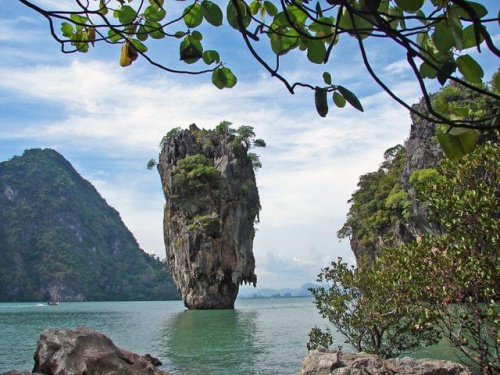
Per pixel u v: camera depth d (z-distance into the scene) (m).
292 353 19.94
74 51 1.74
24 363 19.31
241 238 69.56
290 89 1.40
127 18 1.67
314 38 1.37
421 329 11.17
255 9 1.88
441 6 1.23
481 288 9.09
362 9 1.36
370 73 1.25
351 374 8.82
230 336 28.70
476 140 1.37
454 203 9.14
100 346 11.31
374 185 76.25
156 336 30.25
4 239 185.38
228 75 1.71
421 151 55.94
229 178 70.38
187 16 1.61
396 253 11.80
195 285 68.44
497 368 8.77
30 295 168.62
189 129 79.31
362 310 12.89
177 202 70.94
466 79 1.29
